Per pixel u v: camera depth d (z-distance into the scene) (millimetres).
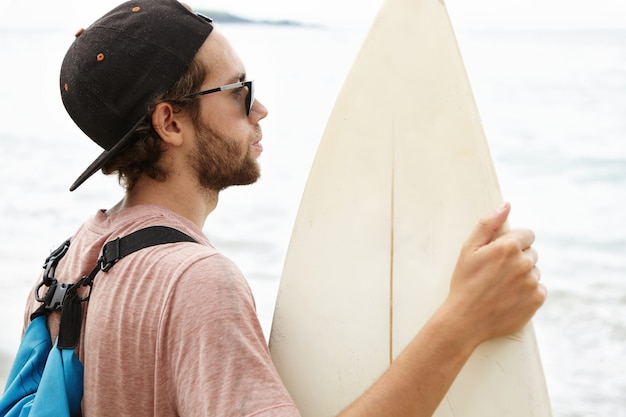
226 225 9477
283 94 17219
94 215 1453
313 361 1490
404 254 1478
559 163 11891
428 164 1508
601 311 7359
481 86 17688
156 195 1390
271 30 24172
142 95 1334
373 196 1536
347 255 1522
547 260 8586
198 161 1394
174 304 1171
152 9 1365
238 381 1116
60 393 1240
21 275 8109
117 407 1217
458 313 1210
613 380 6133
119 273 1259
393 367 1203
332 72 19969
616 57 20531
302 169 11477
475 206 1450
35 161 12711
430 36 1562
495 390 1348
